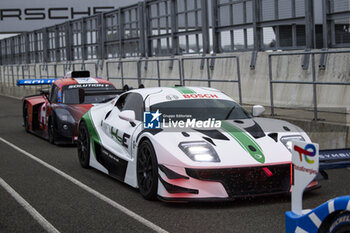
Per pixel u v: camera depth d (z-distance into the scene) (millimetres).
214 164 4699
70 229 4273
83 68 21266
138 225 4332
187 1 14305
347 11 9195
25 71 29328
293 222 3080
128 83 17484
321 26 11703
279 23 10930
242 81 11703
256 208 4758
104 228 4273
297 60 10211
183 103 5859
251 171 4723
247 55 11633
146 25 16859
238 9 12188
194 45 14133
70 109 9617
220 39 12961
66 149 9234
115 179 6445
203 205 4934
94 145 6918
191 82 13469
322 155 3502
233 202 5000
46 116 10266
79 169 7215
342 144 7168
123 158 5895
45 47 28969
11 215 4781
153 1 16344
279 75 10594
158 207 4922
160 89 6316
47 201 5297
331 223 2812
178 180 4797
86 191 5727
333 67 9320
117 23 19750
